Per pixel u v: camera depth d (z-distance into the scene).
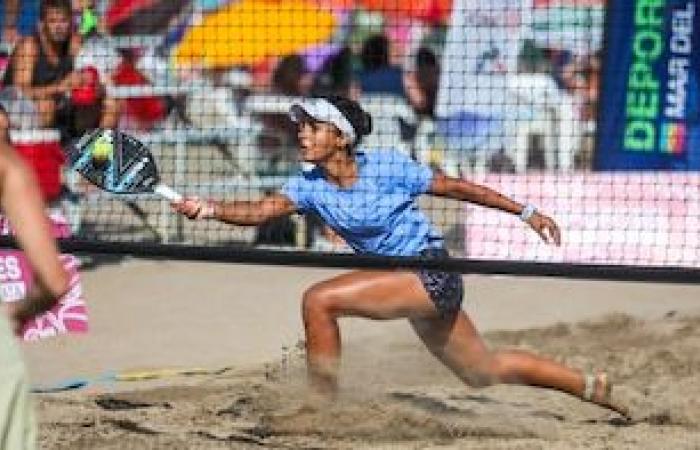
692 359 28.08
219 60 43.22
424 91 43.34
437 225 38.28
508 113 42.53
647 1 40.06
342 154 22.14
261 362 28.53
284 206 22.31
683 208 37.91
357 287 21.86
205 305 34.47
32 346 30.08
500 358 22.67
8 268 29.52
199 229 41.59
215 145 44.09
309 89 43.88
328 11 43.62
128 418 23.67
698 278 23.44
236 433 22.55
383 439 22.19
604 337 30.45
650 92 39.88
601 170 39.88
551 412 24.20
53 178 37.78
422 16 43.50
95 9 41.72
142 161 22.25
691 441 22.12
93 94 38.94
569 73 41.88
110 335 31.17
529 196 38.97
